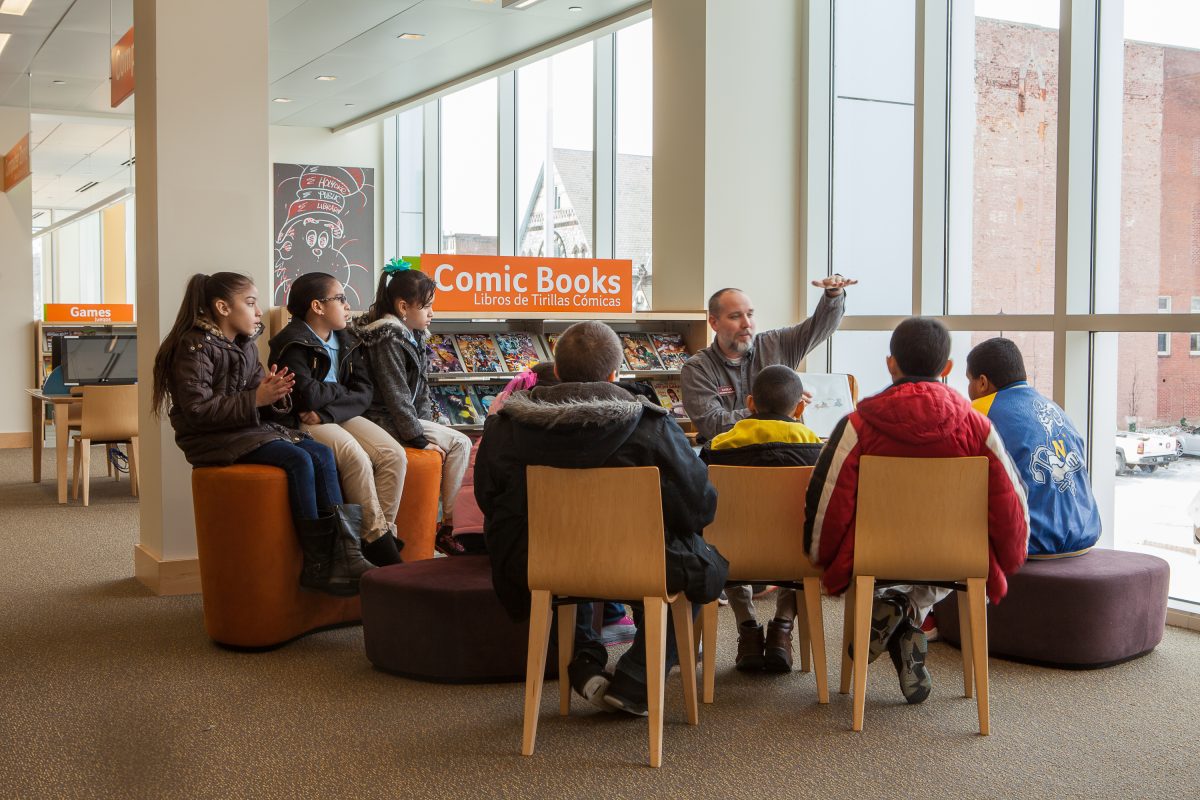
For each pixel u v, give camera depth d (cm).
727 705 360
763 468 360
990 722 343
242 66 523
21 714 351
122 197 1425
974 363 431
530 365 580
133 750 320
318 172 1289
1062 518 412
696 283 615
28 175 1091
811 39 627
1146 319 462
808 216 632
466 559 418
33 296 1172
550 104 1024
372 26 920
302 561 433
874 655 357
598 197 930
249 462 425
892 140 592
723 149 611
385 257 1429
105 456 1029
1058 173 493
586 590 314
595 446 308
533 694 315
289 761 312
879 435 337
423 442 494
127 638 441
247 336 457
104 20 914
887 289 600
